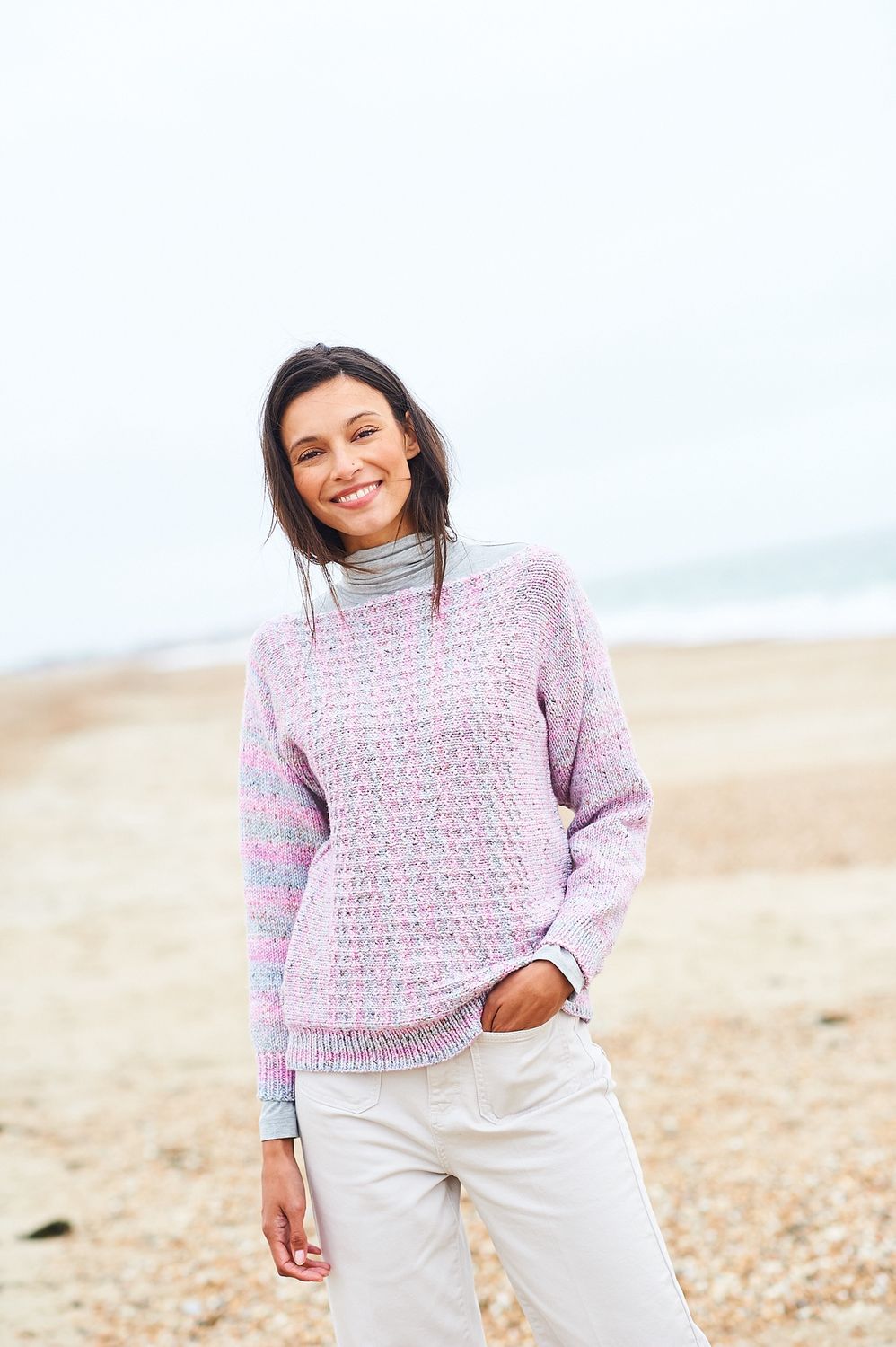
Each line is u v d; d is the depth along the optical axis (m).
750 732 12.50
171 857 9.09
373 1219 1.73
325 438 1.82
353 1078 1.75
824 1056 4.20
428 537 1.88
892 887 6.50
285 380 1.84
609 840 1.79
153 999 5.69
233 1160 3.76
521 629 1.77
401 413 1.90
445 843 1.72
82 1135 4.06
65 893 8.13
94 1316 2.87
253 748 1.94
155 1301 2.92
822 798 8.75
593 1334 1.67
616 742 1.84
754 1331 2.57
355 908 1.74
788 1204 3.11
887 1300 2.63
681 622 36.53
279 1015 1.86
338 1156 1.75
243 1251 3.15
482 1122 1.69
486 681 1.74
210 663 42.34
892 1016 4.54
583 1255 1.67
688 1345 1.66
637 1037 4.59
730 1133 3.62
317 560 1.89
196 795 11.88
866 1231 2.93
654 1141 3.62
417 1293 1.73
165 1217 3.39
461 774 1.72
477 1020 1.68
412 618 1.81
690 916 6.36
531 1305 1.74
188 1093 4.42
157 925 7.12
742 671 18.88
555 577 1.81
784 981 5.12
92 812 11.32
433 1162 1.73
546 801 1.79
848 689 14.97
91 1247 3.23
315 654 1.85
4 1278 3.08
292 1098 1.84
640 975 5.41
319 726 1.80
